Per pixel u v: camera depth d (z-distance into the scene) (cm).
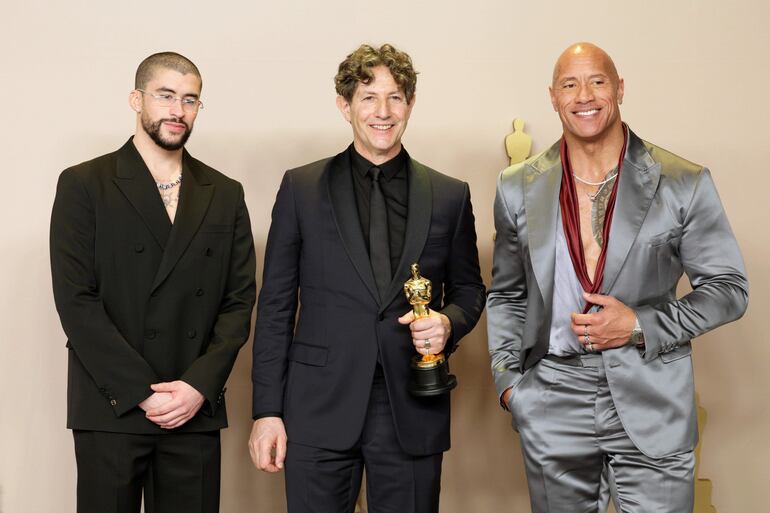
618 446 253
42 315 363
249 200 369
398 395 267
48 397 364
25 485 364
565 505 258
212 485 285
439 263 279
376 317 267
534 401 259
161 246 280
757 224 373
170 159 291
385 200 278
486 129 371
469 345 377
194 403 273
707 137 372
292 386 273
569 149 260
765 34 372
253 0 367
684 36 372
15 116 362
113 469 271
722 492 375
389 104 269
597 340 244
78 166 284
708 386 376
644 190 252
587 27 371
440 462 277
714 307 246
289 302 281
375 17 369
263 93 368
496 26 370
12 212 362
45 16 362
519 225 266
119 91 364
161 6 365
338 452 268
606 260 250
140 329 276
